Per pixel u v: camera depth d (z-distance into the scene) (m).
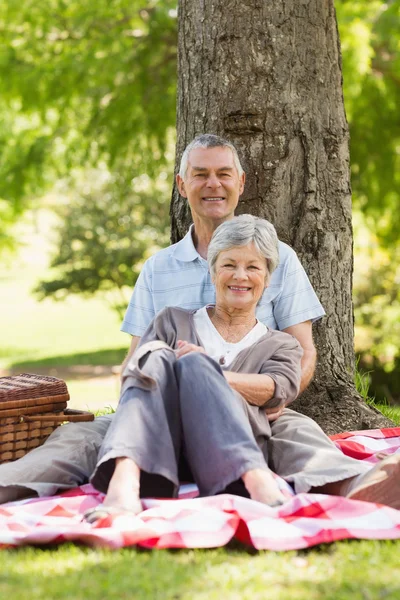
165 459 3.34
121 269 18.75
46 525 3.17
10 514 3.35
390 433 4.57
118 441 3.29
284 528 3.00
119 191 14.30
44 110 13.26
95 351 25.84
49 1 13.10
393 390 14.91
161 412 3.39
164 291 4.60
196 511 3.08
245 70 5.20
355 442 4.27
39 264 49.19
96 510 3.13
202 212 4.50
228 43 5.21
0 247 21.03
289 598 2.48
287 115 5.20
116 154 13.30
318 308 4.54
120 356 24.61
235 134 5.21
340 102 5.41
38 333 30.25
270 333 4.08
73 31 13.15
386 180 13.64
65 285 19.30
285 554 2.90
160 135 13.18
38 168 14.30
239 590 2.57
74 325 32.09
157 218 18.30
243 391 3.76
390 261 16.31
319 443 3.85
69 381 20.08
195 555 2.92
